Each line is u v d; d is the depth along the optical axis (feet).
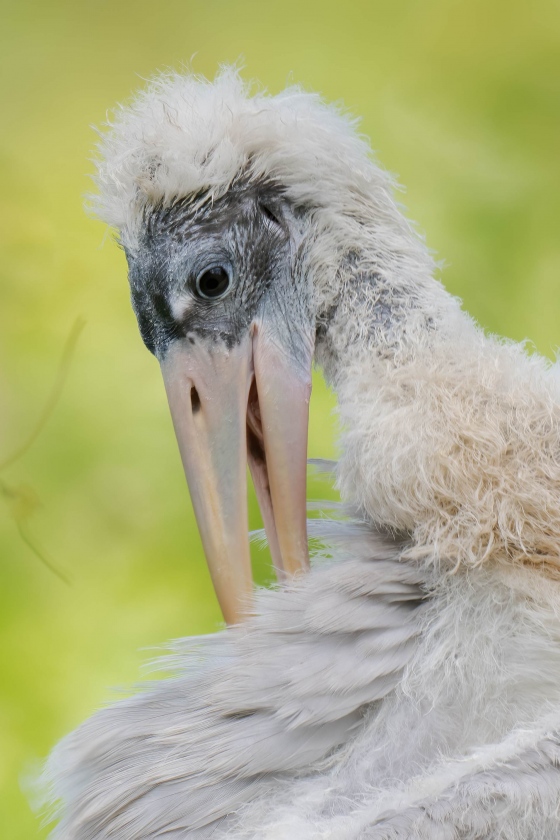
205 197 17.89
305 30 38.70
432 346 17.65
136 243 18.13
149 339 18.43
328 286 18.26
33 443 30.63
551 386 17.10
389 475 16.66
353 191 18.40
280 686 16.05
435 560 16.39
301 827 14.85
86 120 38.01
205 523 17.98
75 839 16.53
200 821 15.88
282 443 18.24
